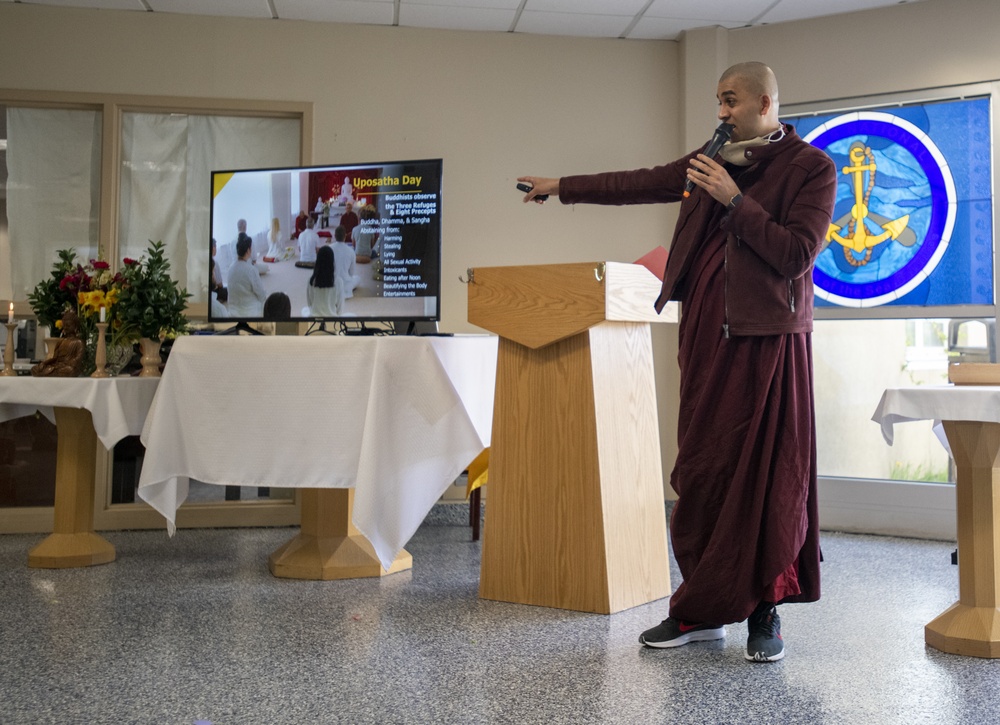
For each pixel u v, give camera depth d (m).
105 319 3.76
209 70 4.72
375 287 3.54
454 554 3.94
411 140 4.88
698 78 4.88
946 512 4.40
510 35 4.96
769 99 2.48
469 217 4.93
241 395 3.13
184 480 3.33
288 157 4.87
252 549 4.02
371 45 4.85
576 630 2.70
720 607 2.42
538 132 4.98
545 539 2.99
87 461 3.72
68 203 4.70
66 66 4.61
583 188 2.91
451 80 4.91
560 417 2.96
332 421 3.04
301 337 3.11
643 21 4.79
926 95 4.52
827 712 2.05
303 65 4.80
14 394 3.53
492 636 2.63
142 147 4.76
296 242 3.61
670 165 2.81
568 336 2.90
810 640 2.65
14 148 4.66
